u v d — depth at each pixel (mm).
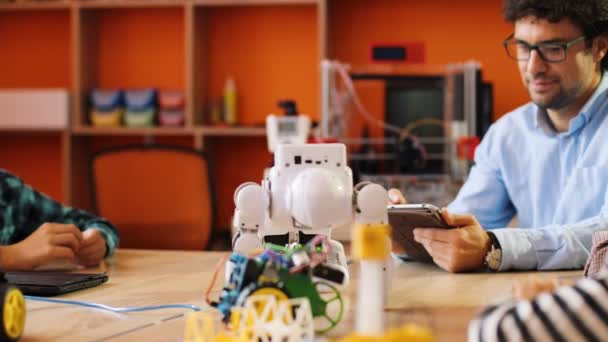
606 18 1743
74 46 3668
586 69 1790
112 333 963
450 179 2760
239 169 3852
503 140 2021
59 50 3951
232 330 817
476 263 1435
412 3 3619
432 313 1010
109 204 2652
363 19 3652
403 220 1466
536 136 1959
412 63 2875
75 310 1112
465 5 3588
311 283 855
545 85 1795
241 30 3795
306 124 2645
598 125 1849
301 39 3762
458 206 2057
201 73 3713
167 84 3865
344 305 889
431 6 3609
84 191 3832
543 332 653
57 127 3643
